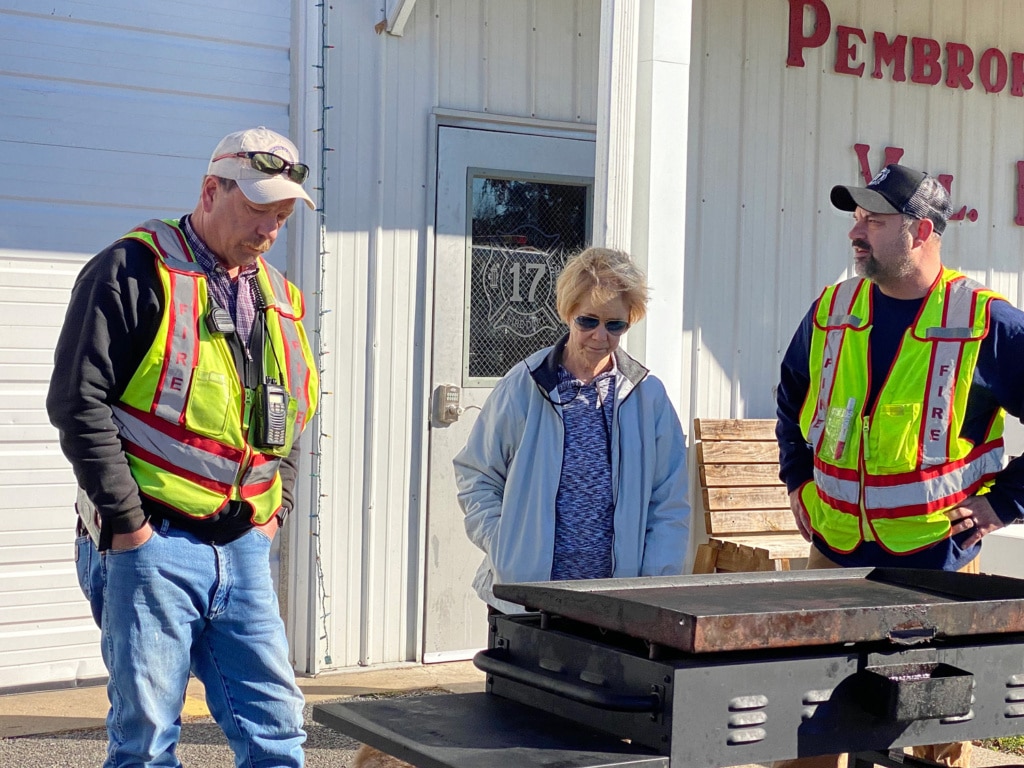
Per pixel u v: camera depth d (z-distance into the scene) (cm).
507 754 211
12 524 475
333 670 530
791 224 636
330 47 516
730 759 217
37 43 475
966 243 684
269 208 285
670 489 334
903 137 664
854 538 353
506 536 323
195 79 504
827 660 227
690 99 602
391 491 539
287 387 300
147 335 278
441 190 545
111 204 491
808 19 632
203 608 292
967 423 346
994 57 686
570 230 580
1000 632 247
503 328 564
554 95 572
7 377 473
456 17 545
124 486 272
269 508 302
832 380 361
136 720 280
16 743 425
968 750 369
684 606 241
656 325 439
